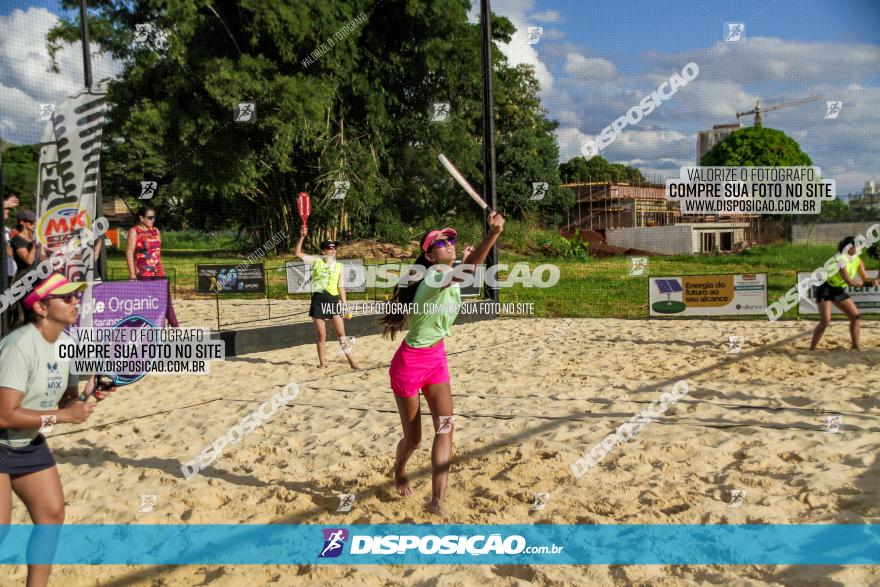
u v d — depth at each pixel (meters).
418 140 29.16
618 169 34.34
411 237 25.55
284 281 20.11
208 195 26.92
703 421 5.78
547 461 5.01
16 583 3.47
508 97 33.19
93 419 6.81
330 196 25.36
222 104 22.48
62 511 3.09
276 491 4.59
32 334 2.93
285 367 9.20
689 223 28.56
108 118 21.27
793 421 5.68
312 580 3.38
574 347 10.06
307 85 24.08
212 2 22.77
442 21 27.41
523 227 27.78
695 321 12.51
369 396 7.34
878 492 4.09
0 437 2.89
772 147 26.53
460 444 5.53
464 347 10.52
